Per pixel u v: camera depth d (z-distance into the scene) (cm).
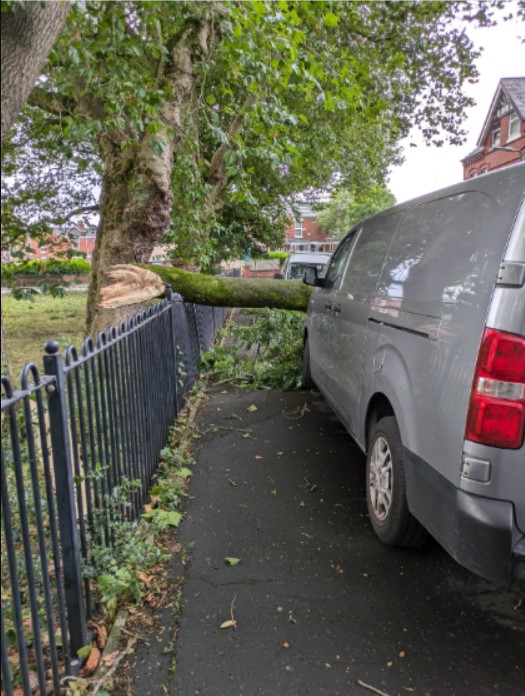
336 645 226
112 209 572
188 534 317
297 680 206
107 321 555
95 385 245
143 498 344
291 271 1175
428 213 292
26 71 175
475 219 234
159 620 240
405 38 941
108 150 576
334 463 426
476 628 239
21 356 776
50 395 193
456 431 213
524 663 218
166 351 456
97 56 413
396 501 287
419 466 248
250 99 637
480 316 208
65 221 555
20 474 162
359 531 323
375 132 1173
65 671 196
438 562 291
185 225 645
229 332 961
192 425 509
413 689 203
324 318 495
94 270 611
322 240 5088
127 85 394
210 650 221
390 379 290
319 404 588
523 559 196
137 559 245
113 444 273
